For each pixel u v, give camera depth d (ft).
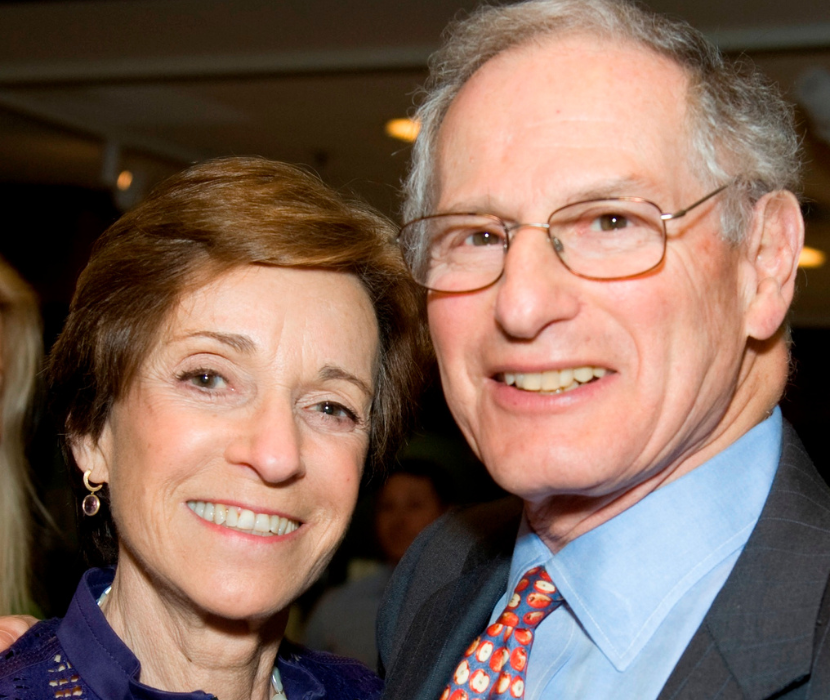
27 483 8.93
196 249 5.63
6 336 8.74
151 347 5.62
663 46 5.06
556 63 5.07
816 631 4.45
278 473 5.53
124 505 5.72
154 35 16.71
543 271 4.87
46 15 16.26
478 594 6.13
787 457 5.21
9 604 8.60
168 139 22.03
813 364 33.91
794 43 13.88
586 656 5.18
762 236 5.23
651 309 4.81
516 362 4.99
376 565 15.93
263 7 15.23
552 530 5.47
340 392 5.95
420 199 5.74
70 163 23.39
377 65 16.35
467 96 5.31
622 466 4.91
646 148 4.85
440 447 23.94
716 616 4.69
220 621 5.83
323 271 5.90
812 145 16.49
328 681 6.69
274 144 21.79
